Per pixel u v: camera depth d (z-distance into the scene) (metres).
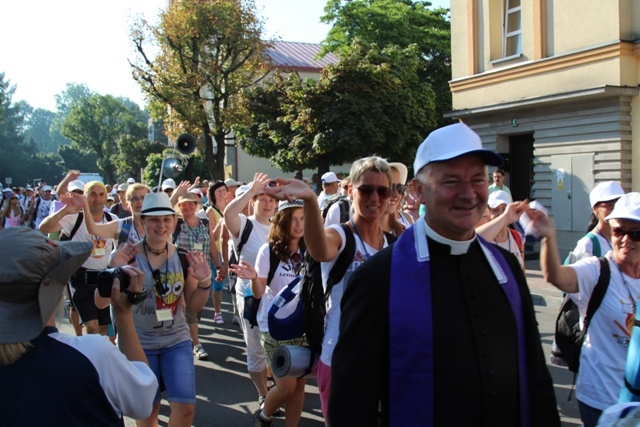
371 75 23.08
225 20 26.36
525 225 2.99
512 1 16.28
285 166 26.30
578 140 14.28
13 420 1.88
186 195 7.57
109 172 83.12
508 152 16.73
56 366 1.94
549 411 2.14
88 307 6.19
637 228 3.02
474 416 1.98
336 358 2.12
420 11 31.84
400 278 2.07
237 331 8.38
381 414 2.07
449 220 2.05
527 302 2.17
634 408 1.87
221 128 27.84
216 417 5.32
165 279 4.04
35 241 1.98
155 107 28.48
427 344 1.99
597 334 3.11
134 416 2.21
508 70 15.84
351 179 3.51
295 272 4.64
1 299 1.93
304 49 43.97
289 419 4.52
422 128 24.95
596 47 13.66
